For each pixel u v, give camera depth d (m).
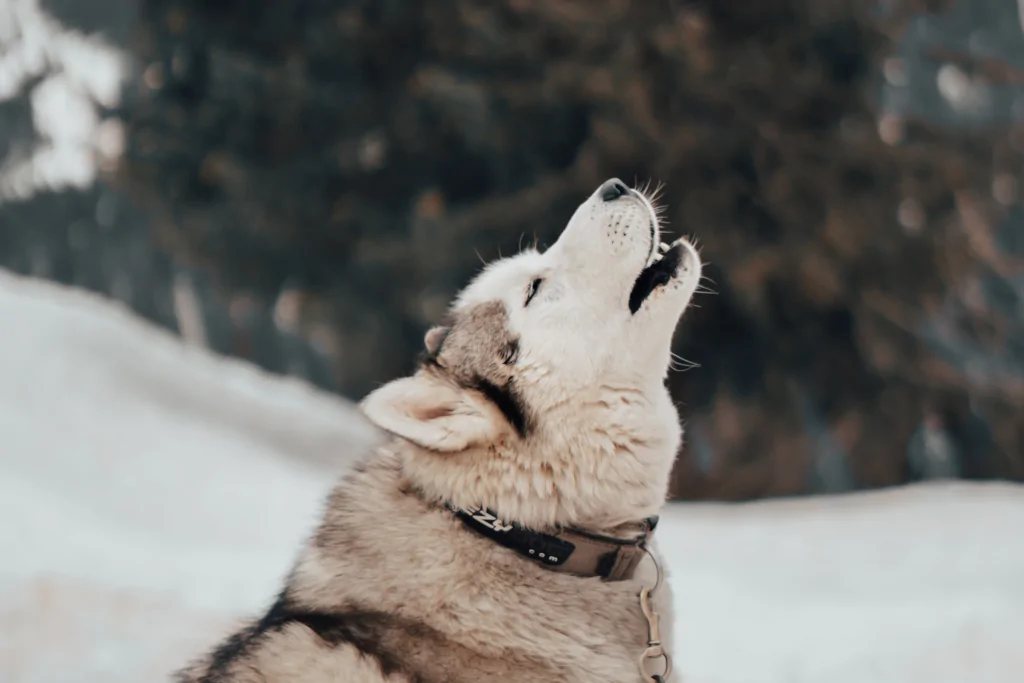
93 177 31.91
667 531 11.28
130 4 33.44
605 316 3.77
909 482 18.62
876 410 17.56
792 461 17.47
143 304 31.22
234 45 20.36
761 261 15.99
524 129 17.14
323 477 12.09
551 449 3.69
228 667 3.55
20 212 34.53
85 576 7.42
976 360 21.92
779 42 17.61
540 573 3.64
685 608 8.41
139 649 6.19
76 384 12.33
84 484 10.30
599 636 3.62
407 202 19.00
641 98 15.81
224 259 19.67
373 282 18.56
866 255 16.75
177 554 8.65
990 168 18.62
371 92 19.08
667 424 3.86
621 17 16.53
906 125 18.97
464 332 3.91
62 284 34.78
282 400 14.42
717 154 16.41
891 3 18.52
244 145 19.58
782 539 10.77
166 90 21.69
